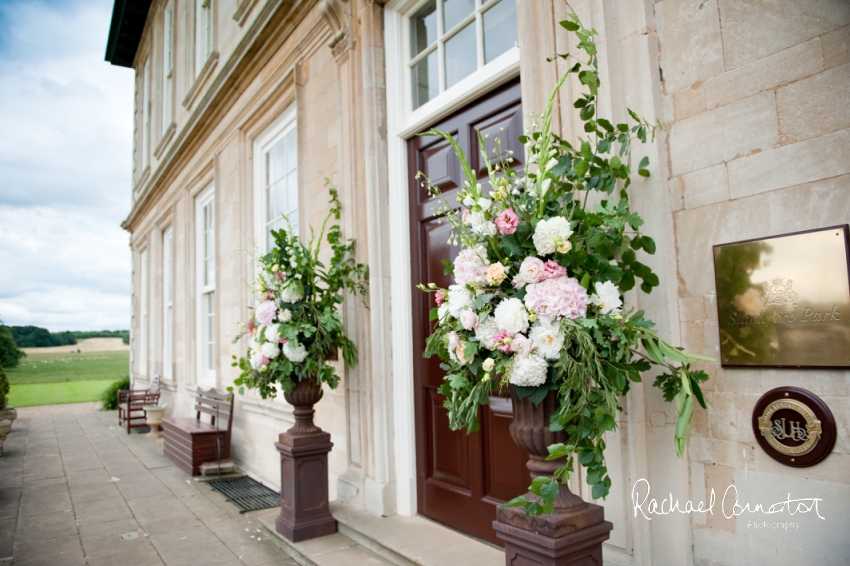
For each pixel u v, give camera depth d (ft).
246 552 11.75
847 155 5.70
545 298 5.74
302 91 16.33
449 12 11.89
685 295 6.95
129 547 12.21
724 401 6.55
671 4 7.27
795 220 6.04
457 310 6.40
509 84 10.08
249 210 20.10
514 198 6.59
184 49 30.32
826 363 5.68
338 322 12.52
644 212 7.18
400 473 12.00
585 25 7.80
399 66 12.96
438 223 11.71
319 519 11.68
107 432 30.68
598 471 5.66
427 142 12.09
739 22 6.61
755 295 6.24
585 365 5.75
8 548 12.27
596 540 6.20
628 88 7.50
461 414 6.64
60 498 16.51
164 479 18.75
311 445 11.71
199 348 26.81
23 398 54.70
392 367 12.30
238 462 20.33
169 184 31.94
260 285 12.42
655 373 7.02
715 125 6.77
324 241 14.71
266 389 12.23
